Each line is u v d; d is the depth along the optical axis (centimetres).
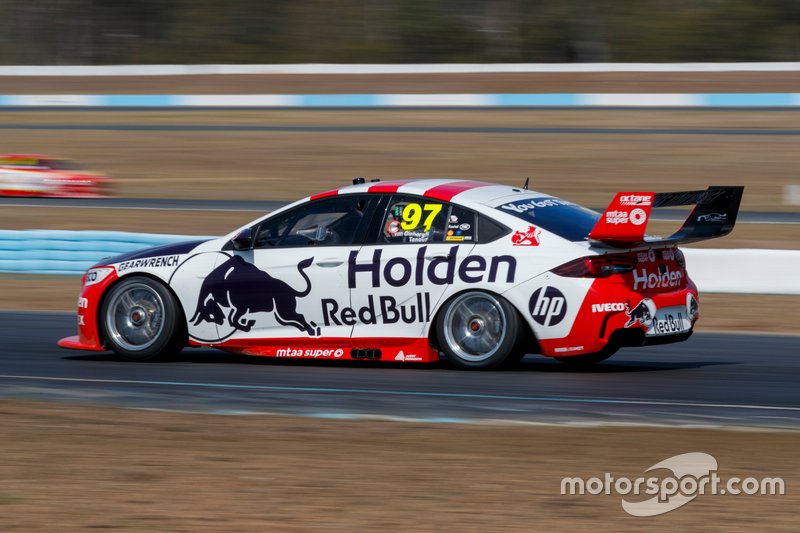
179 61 17475
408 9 17438
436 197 2097
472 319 2045
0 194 6681
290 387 1983
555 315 1972
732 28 16438
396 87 11469
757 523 1172
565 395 1895
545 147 8012
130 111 10588
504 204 2077
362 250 2111
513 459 1466
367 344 2111
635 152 7725
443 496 1284
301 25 17700
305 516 1198
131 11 18125
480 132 8738
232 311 2192
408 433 1628
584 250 1978
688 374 2128
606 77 11469
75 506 1241
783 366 2247
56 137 9069
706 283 3641
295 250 2161
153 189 6850
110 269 2264
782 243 4719
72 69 13138
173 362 2275
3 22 18112
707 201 2116
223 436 1614
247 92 11631
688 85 10806
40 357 2370
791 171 6944
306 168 7531
